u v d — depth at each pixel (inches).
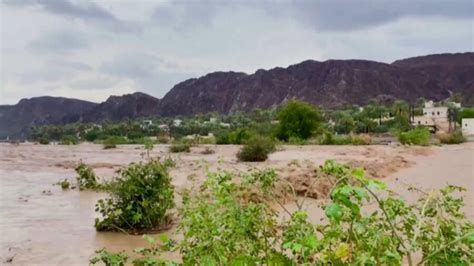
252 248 148.3
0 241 316.2
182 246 164.9
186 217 199.2
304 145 1983.3
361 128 4362.7
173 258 235.6
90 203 488.7
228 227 156.1
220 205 174.9
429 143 2038.6
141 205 359.3
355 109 7199.8
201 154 1371.8
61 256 277.7
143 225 356.5
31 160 1174.3
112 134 4734.3
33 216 410.0
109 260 177.3
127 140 3181.6
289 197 384.2
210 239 152.1
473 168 807.7
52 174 818.2
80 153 1616.6
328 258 119.3
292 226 132.0
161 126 5930.1
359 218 131.6
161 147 2076.8
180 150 1519.4
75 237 330.3
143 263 165.3
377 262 120.3
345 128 4256.9
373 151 1328.7
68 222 385.1
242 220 153.7
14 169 906.1
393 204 144.4
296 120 2472.9
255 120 5767.7
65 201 501.7
